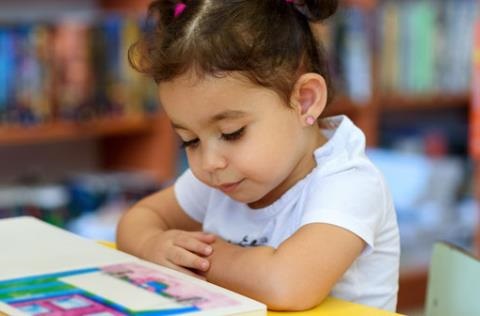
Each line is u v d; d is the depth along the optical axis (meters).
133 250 1.33
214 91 1.14
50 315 0.89
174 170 2.82
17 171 2.88
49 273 1.05
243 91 1.15
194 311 0.91
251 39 1.17
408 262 3.03
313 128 1.26
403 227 3.04
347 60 3.03
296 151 1.22
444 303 1.33
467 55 3.34
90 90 2.65
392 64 3.19
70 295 0.96
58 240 1.24
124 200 2.75
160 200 1.47
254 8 1.20
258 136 1.17
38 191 2.71
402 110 3.67
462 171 3.28
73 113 2.62
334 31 2.98
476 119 2.38
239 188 1.20
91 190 2.73
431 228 3.09
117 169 2.98
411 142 3.37
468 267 1.29
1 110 2.50
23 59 2.53
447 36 3.30
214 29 1.17
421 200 3.15
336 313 1.06
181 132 1.20
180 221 1.47
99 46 2.65
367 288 1.24
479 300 1.26
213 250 1.20
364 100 3.08
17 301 0.93
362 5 3.08
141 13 2.72
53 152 2.95
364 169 1.23
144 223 1.40
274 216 1.29
